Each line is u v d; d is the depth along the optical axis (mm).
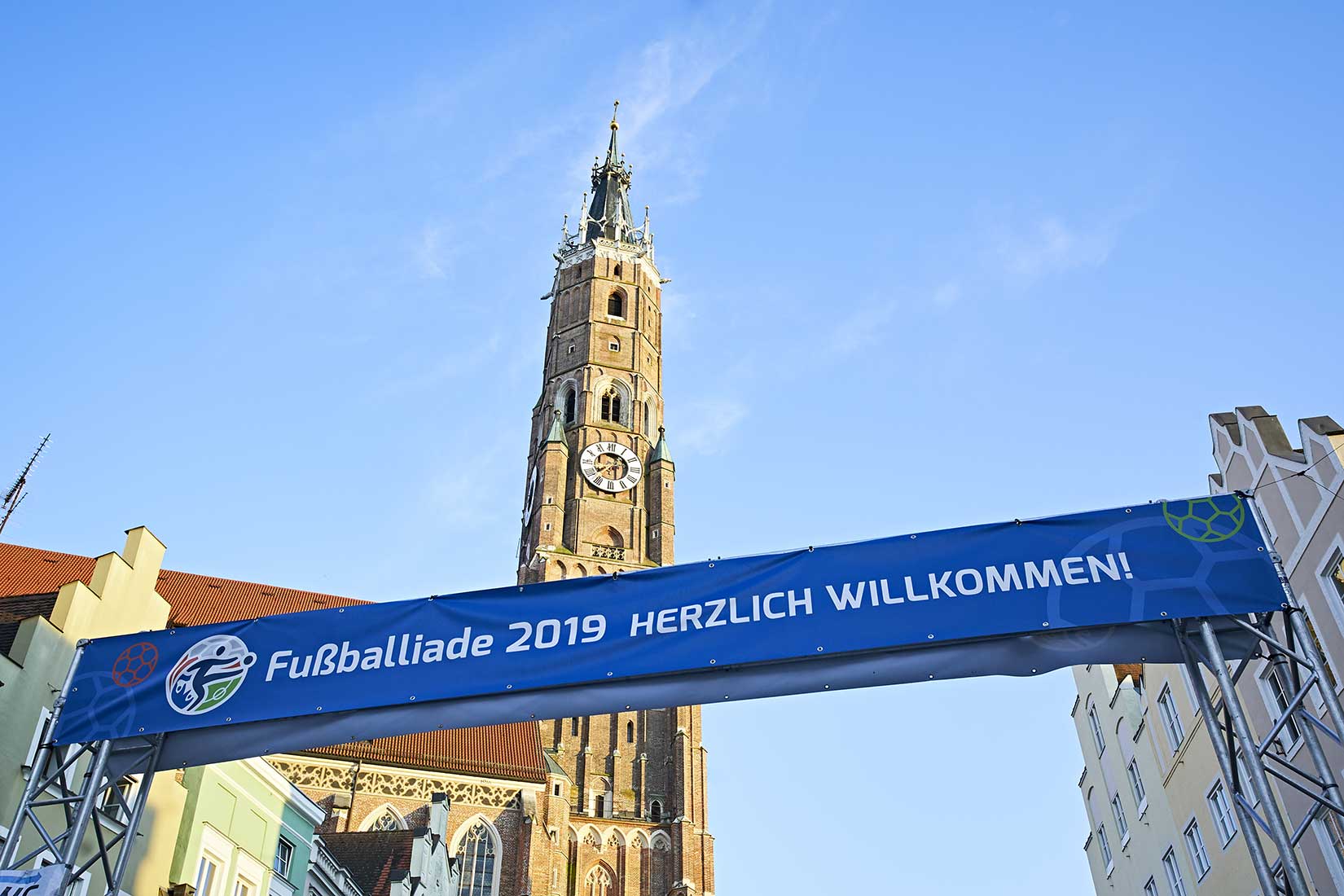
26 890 17844
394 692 20047
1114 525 19234
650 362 109000
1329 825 28766
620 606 20250
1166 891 40094
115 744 20562
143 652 20891
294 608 76188
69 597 28359
